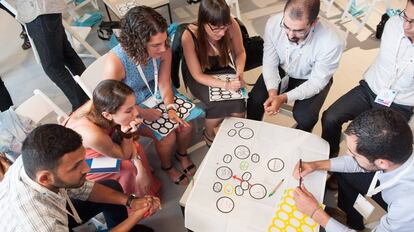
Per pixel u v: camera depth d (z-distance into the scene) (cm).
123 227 145
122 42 172
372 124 111
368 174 153
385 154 111
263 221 131
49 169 110
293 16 160
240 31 208
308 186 143
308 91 191
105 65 185
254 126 170
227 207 137
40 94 172
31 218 114
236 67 212
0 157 168
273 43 196
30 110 170
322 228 141
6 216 116
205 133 228
